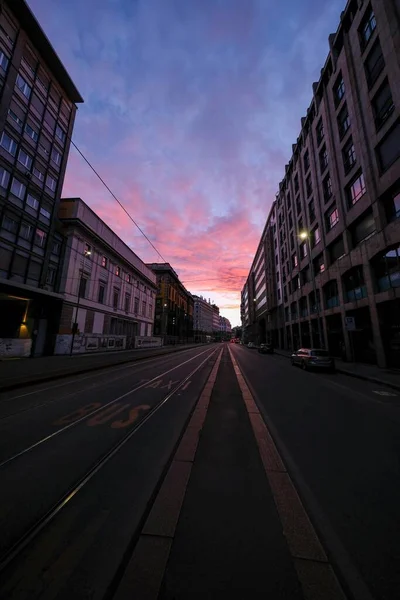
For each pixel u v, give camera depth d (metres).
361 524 2.59
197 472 3.59
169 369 15.58
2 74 18.95
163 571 1.99
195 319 135.38
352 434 5.09
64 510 2.76
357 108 17.67
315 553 2.19
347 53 18.78
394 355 15.07
